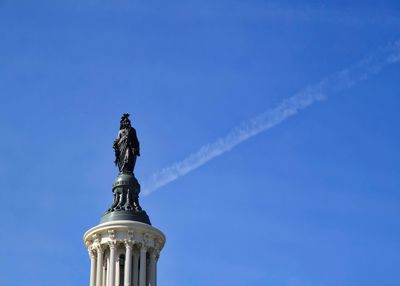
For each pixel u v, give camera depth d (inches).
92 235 5831.7
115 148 6181.1
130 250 5757.9
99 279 5738.2
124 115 6269.7
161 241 5910.4
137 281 5738.2
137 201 6008.9
